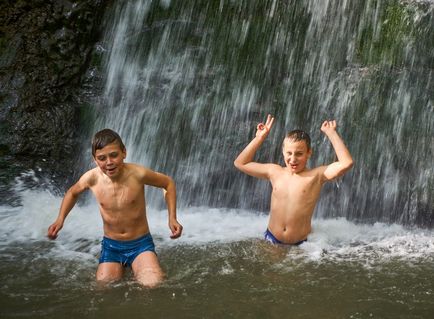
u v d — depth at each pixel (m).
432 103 6.77
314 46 7.45
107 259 4.61
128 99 7.50
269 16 7.70
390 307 4.13
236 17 7.81
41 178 6.80
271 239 5.31
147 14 8.02
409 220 6.39
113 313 3.99
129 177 4.55
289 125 7.13
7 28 7.58
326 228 5.79
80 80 7.64
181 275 4.59
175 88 7.53
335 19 7.44
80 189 4.66
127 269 4.64
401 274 4.69
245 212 6.54
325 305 4.14
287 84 7.35
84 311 4.02
